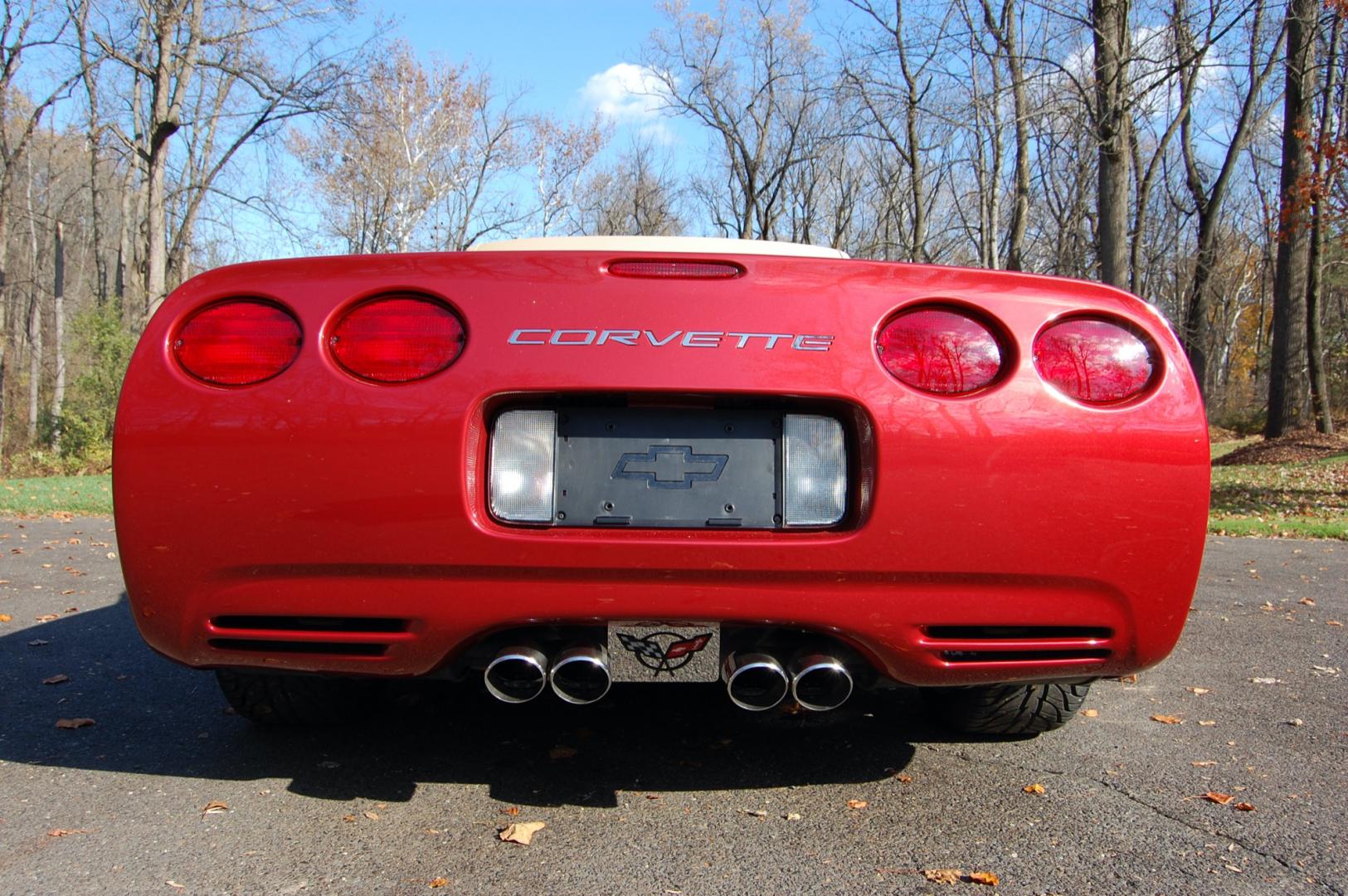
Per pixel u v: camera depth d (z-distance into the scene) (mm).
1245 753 2797
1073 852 2129
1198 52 13656
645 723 3006
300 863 2031
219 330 2033
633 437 2084
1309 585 6074
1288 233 18234
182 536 2004
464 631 2012
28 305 42688
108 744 2760
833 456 2086
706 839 2180
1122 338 2096
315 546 1981
